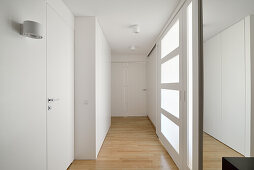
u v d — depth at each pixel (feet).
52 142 6.25
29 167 4.80
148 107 19.61
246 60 3.98
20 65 4.40
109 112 15.66
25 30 4.19
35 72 5.11
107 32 11.53
